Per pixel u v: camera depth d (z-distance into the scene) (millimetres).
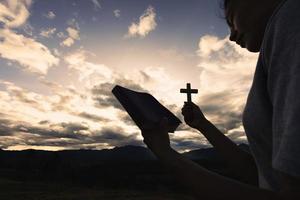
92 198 80562
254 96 949
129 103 971
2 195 84812
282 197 694
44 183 128375
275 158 729
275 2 941
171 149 882
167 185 117062
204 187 781
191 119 1680
